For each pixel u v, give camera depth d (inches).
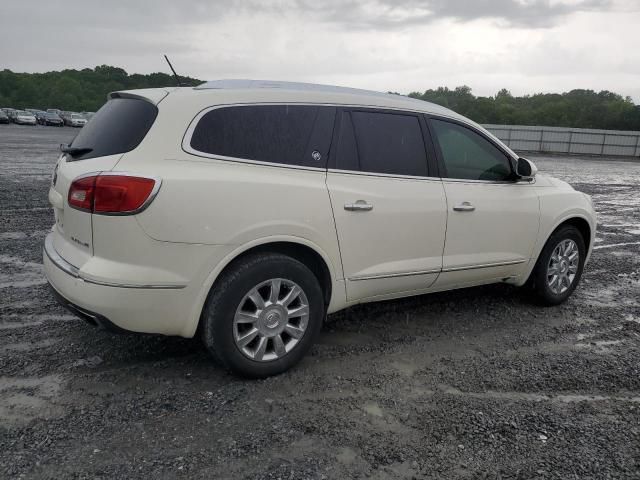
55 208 142.3
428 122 166.6
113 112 136.6
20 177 522.6
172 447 107.2
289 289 136.6
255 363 134.0
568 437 116.6
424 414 123.7
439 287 172.7
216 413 120.3
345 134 148.0
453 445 112.0
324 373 142.1
